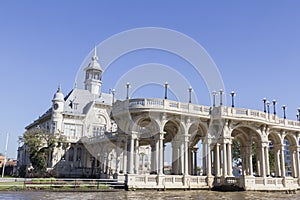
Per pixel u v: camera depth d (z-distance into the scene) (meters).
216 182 49.38
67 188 39.06
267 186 48.44
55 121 84.88
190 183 46.66
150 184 43.22
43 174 67.62
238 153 81.06
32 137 70.00
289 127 60.41
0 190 36.09
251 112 54.16
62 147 80.19
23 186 38.44
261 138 55.09
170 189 44.12
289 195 42.84
